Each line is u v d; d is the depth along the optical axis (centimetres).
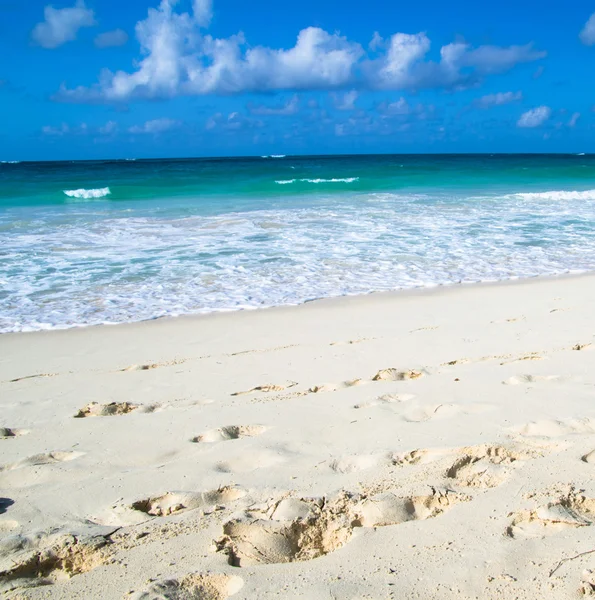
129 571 221
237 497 279
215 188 2614
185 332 639
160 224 1436
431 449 314
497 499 255
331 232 1283
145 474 305
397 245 1127
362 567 213
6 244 1163
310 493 270
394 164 5659
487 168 4362
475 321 644
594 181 3012
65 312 728
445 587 199
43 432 373
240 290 823
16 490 296
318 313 707
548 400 380
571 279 870
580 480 267
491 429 337
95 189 2394
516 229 1305
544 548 218
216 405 410
